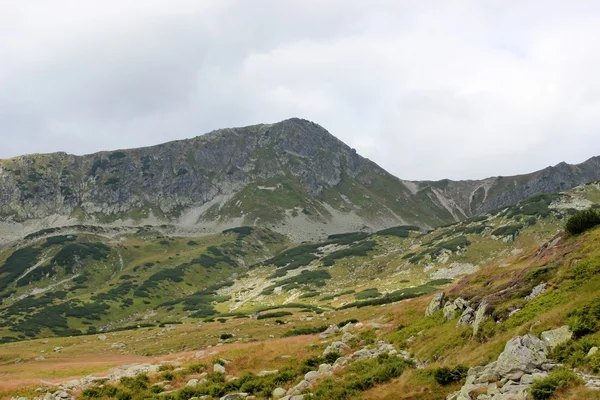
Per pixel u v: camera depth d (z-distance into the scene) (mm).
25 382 42500
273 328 84750
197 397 33156
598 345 19469
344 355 40000
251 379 36094
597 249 30438
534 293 29875
